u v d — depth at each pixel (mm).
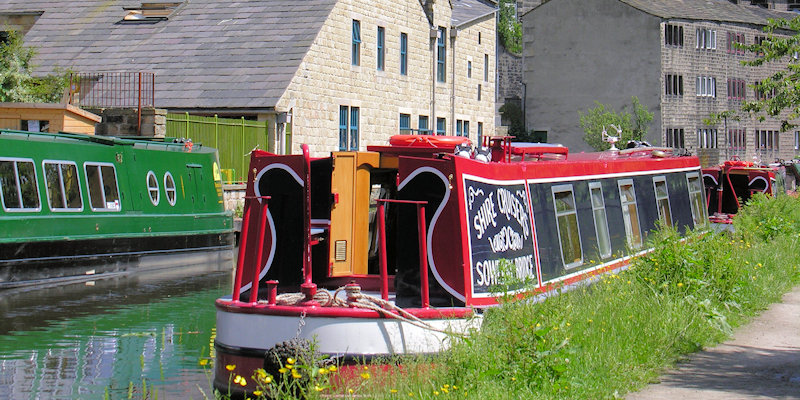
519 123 64625
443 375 9336
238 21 36375
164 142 24078
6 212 18828
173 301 18672
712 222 24828
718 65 66312
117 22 38062
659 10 62406
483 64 47688
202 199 25109
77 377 12586
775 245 20234
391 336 9828
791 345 11977
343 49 36094
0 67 31031
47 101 32125
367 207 11312
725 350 11633
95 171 21312
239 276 10359
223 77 33375
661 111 61219
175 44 35938
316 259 11383
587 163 14641
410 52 40938
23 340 14812
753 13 72188
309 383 9164
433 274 10477
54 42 37500
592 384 9344
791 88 24359
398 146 11703
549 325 9867
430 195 10492
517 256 11742
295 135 33094
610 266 14578
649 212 16984
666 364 10695
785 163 45031
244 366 9938
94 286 20203
